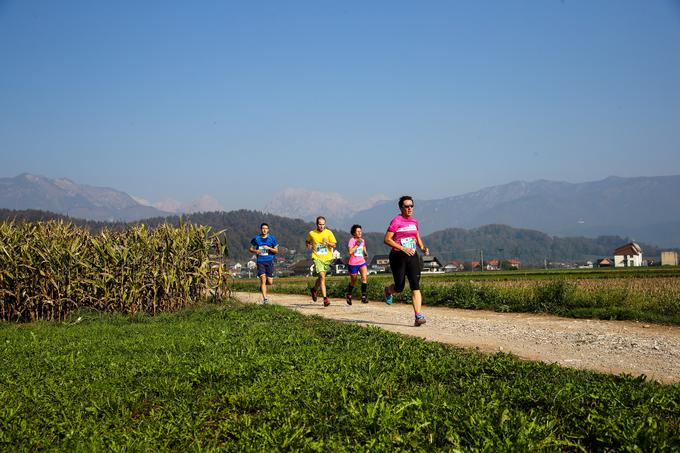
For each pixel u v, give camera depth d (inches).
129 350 410.9
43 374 331.3
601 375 280.7
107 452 196.4
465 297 730.8
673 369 314.2
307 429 211.6
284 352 357.1
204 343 409.7
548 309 633.6
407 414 220.1
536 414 216.2
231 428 218.8
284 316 596.1
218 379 296.2
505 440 187.2
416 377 282.7
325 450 192.4
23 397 271.4
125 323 634.2
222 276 786.8
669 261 5728.3
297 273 6146.7
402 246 506.9
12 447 204.2
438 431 205.5
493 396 237.6
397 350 348.2
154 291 704.4
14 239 695.1
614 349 380.5
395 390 255.4
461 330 491.5
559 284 676.7
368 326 465.7
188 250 753.0
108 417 238.1
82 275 706.2
